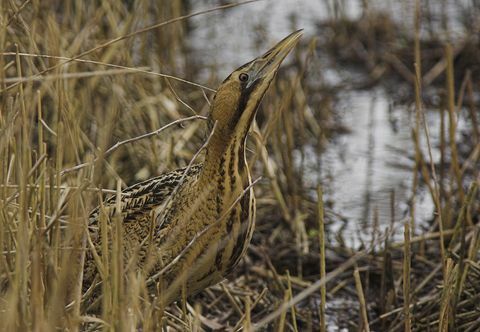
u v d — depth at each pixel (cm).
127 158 1543
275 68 1066
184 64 1967
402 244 1438
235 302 1260
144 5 1702
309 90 2016
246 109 1058
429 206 1595
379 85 2069
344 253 1448
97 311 1066
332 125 1897
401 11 2298
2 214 976
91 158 1008
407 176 1697
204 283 1078
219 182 1047
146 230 1070
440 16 2272
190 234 1048
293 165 1634
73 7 1792
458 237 1422
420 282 1359
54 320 826
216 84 1858
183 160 1557
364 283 1391
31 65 1262
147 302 912
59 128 1006
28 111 993
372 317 1304
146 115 1575
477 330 1152
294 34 1076
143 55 1673
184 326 1034
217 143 1049
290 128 1559
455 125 1476
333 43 2212
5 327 836
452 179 1475
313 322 1294
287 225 1516
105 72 1009
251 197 1065
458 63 2073
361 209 1587
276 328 1176
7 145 997
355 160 1761
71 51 1491
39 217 1006
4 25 1090
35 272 840
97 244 1065
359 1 2420
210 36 2220
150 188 1097
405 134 1855
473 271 1205
